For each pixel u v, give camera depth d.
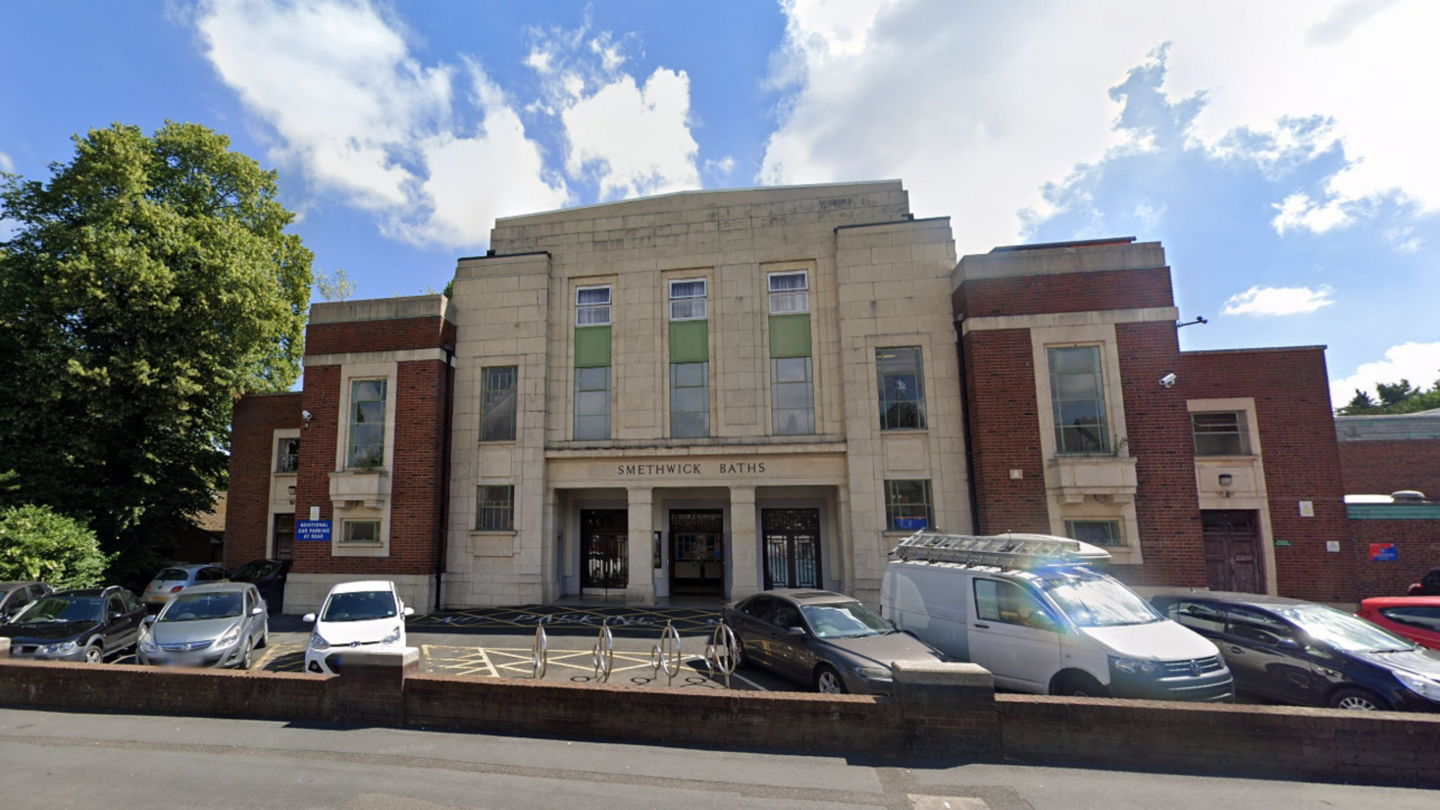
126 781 5.96
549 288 20.09
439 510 18.56
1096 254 16.78
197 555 26.86
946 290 18.14
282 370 28.42
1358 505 16.83
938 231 18.39
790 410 18.77
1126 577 15.43
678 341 19.55
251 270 21.31
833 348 18.77
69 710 8.35
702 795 5.64
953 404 17.58
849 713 6.71
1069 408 16.47
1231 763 6.10
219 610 12.26
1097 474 15.70
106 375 18.55
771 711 6.84
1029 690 8.60
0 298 18.23
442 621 16.36
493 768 6.26
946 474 17.28
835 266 19.14
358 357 19.22
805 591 11.24
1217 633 9.58
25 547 15.73
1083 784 5.83
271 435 22.59
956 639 9.68
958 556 10.38
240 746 6.91
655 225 20.05
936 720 6.54
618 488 20.11
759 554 19.98
